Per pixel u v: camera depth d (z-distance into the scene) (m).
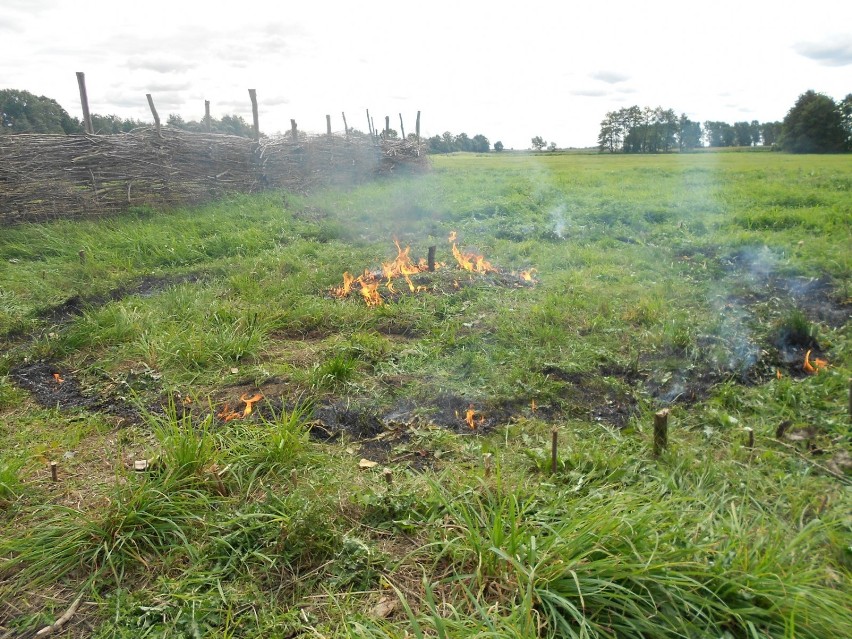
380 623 2.58
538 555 2.70
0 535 3.17
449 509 3.06
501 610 2.56
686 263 8.47
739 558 2.62
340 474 3.67
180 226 11.10
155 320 6.15
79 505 3.40
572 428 4.24
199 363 5.32
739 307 6.48
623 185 18.42
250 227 11.13
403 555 3.00
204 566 2.94
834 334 5.65
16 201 10.95
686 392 4.69
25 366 5.40
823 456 3.75
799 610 2.39
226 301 6.87
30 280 7.84
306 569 2.93
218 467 3.57
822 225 10.52
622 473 3.56
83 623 2.65
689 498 3.10
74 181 11.73
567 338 5.70
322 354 5.50
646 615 2.47
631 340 5.66
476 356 5.32
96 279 7.94
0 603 2.75
